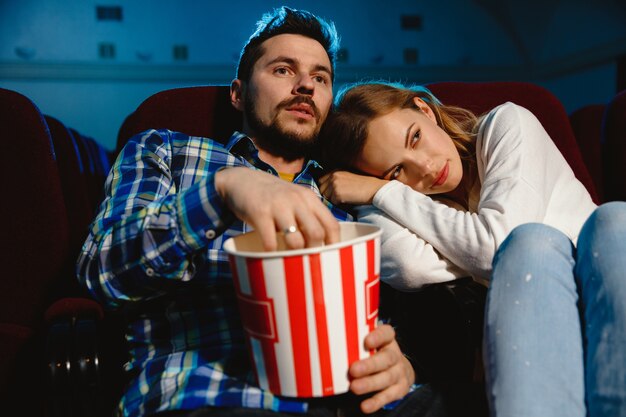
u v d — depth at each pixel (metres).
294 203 0.57
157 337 0.81
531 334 0.59
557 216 0.91
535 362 0.57
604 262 0.60
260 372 0.58
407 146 0.94
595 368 0.56
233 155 0.98
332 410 0.70
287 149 1.04
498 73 7.30
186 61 6.43
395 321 0.96
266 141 1.05
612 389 0.53
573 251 0.68
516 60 7.34
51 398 0.64
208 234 0.67
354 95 1.02
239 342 0.79
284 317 0.54
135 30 6.30
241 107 1.11
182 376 0.71
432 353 0.87
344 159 1.01
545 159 0.92
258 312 0.55
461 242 0.83
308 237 0.56
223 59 6.49
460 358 0.78
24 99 0.95
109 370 0.80
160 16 6.33
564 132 1.26
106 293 0.71
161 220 0.67
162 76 6.40
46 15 6.12
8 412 0.87
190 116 1.13
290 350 0.55
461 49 7.14
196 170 0.93
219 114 1.15
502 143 0.92
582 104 7.25
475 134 1.05
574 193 0.95
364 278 0.56
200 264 0.73
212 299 0.82
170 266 0.68
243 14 6.48
